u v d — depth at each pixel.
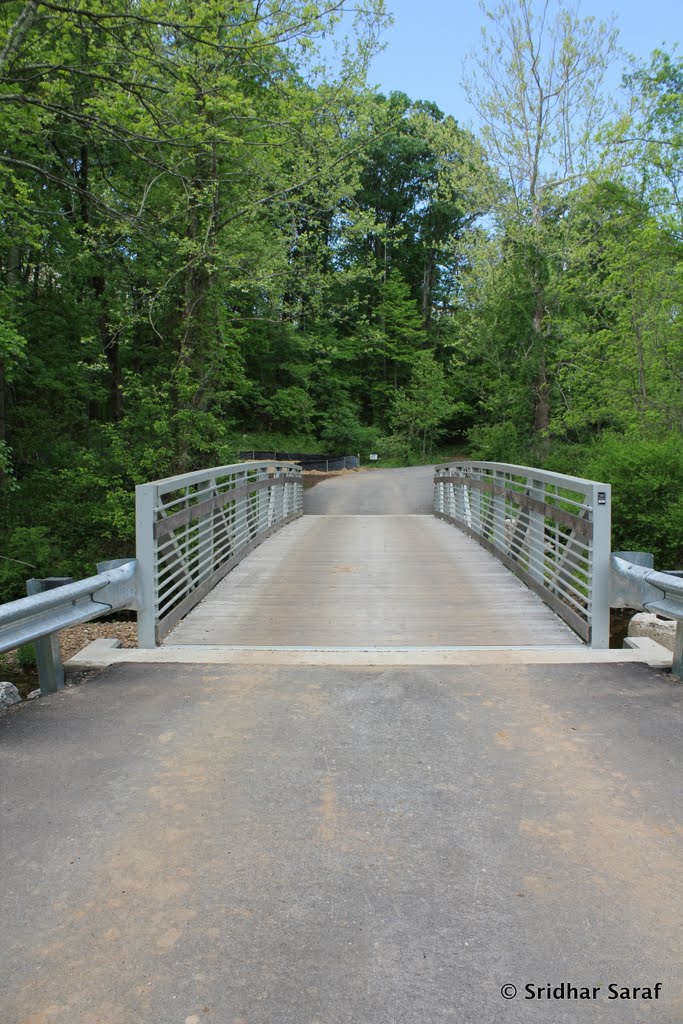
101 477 15.52
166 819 3.26
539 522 8.73
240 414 45.97
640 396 19.66
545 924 2.53
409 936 2.47
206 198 13.58
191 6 11.08
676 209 16.97
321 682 5.18
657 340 18.52
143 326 22.20
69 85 11.91
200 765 3.81
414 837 3.11
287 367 44.06
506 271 27.12
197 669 5.52
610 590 6.29
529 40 24.70
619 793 3.48
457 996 2.20
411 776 3.68
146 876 2.83
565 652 5.95
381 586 8.95
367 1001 2.18
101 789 3.55
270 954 2.39
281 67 12.92
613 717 4.46
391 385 54.81
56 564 14.30
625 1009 2.15
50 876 2.83
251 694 4.93
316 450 45.56
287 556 11.19
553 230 25.80
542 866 2.88
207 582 8.55
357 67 12.97
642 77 17.02
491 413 35.53
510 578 9.42
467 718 4.47
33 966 2.34
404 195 60.75
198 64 11.12
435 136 27.02
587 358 22.06
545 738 4.15
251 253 15.22
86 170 18.59
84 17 10.49
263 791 3.52
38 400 21.47
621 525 11.90
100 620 11.20
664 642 6.79
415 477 34.81
